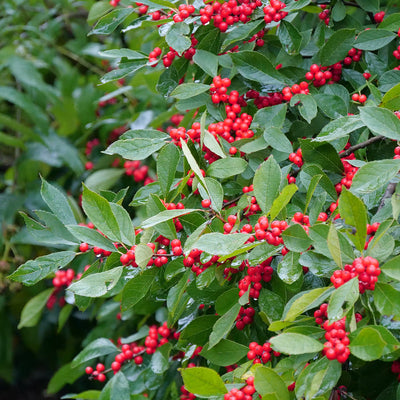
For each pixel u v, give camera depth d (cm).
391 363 156
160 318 191
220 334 147
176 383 181
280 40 165
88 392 178
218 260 142
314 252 144
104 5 179
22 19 261
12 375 295
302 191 159
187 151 147
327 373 137
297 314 138
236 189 163
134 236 148
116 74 166
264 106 170
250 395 141
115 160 229
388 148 165
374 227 144
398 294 136
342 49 166
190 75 188
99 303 205
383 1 186
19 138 247
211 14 162
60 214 152
